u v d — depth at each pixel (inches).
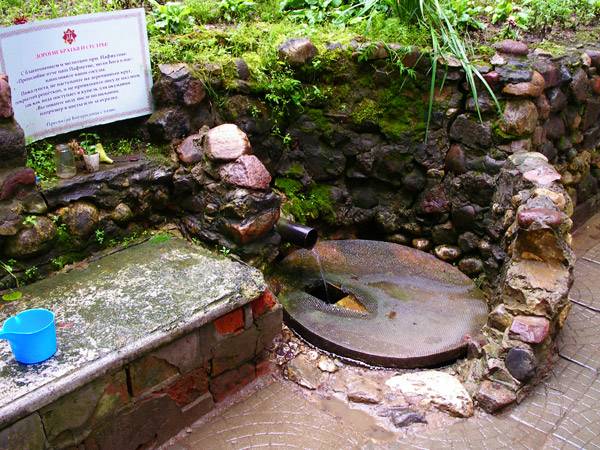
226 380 93.1
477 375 95.6
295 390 96.4
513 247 102.6
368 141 128.3
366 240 131.7
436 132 125.0
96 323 80.6
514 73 115.2
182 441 86.6
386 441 86.4
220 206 104.4
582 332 111.6
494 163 118.8
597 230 152.4
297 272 118.6
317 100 124.6
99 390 74.6
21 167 87.7
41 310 76.3
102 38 99.4
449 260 129.3
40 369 71.4
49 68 94.1
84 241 97.6
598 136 154.4
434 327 104.7
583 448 85.3
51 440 71.2
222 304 86.3
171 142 109.3
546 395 95.2
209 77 110.3
